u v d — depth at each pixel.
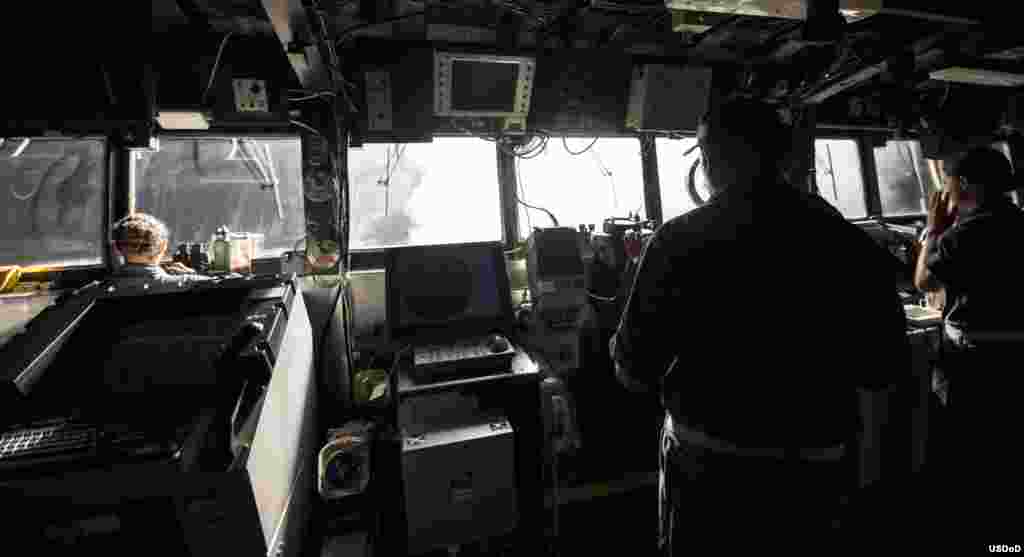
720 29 2.41
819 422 1.00
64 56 1.89
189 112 2.11
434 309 2.12
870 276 1.00
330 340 2.15
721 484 1.04
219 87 2.15
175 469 1.12
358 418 2.04
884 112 3.20
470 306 2.15
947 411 1.92
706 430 1.06
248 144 2.56
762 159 1.05
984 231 1.75
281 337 1.52
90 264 2.22
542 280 2.28
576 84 2.64
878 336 1.00
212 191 2.57
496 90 2.41
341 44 2.23
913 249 2.96
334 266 2.30
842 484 1.04
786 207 1.04
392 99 2.35
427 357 1.83
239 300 1.64
